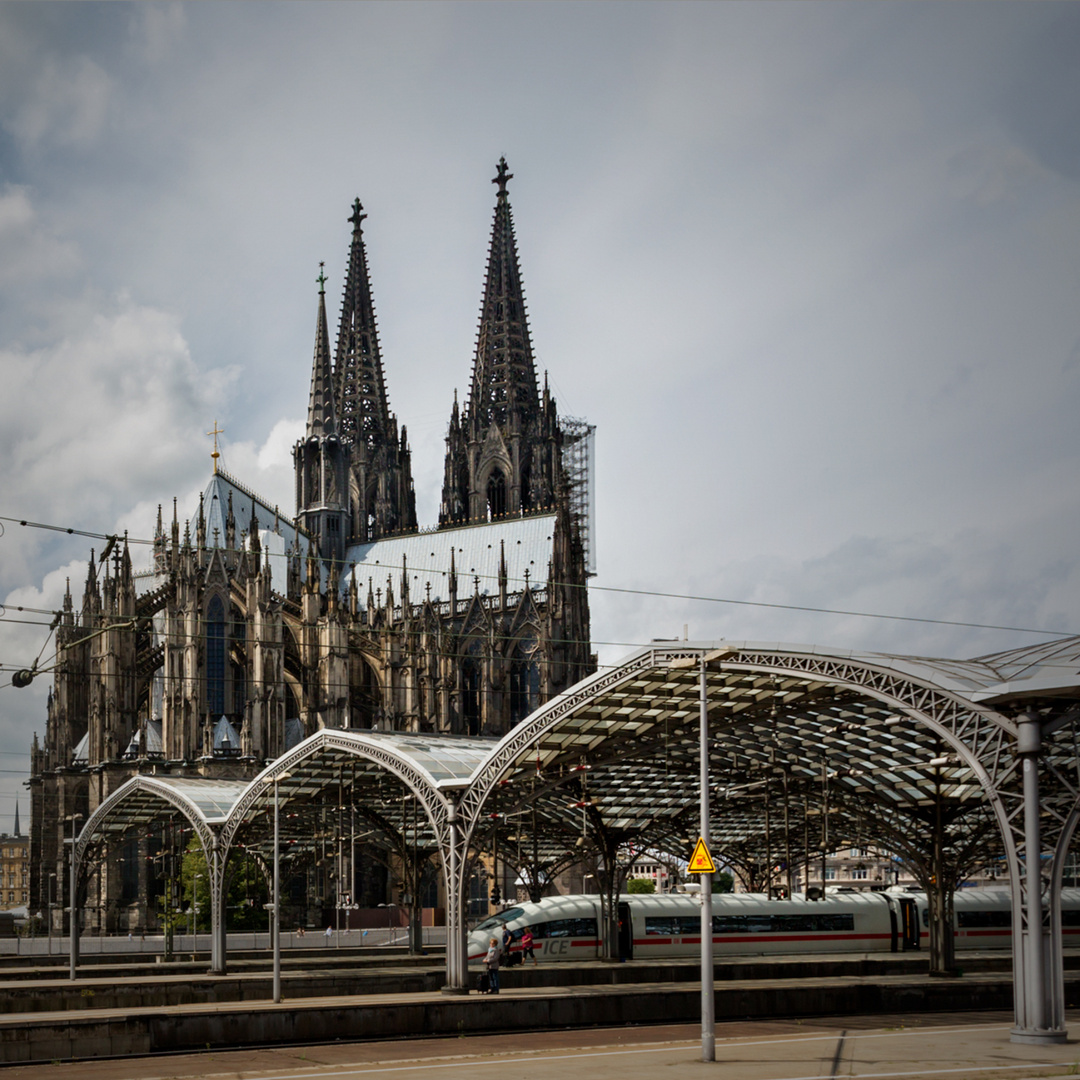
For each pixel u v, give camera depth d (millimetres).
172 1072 34500
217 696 134125
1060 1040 35125
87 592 135000
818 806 76188
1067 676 33781
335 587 138125
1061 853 35938
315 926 120375
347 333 192250
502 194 185750
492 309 182875
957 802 67562
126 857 120812
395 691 141500
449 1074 30969
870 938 84750
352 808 74062
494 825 58156
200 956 86375
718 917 79812
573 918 75688
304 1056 38688
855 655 39469
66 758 133125
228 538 143375
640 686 50219
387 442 190125
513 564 160750
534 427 179375
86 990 57781
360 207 197375
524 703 150875
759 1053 34906
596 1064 32875
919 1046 35812
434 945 94938
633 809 76750
